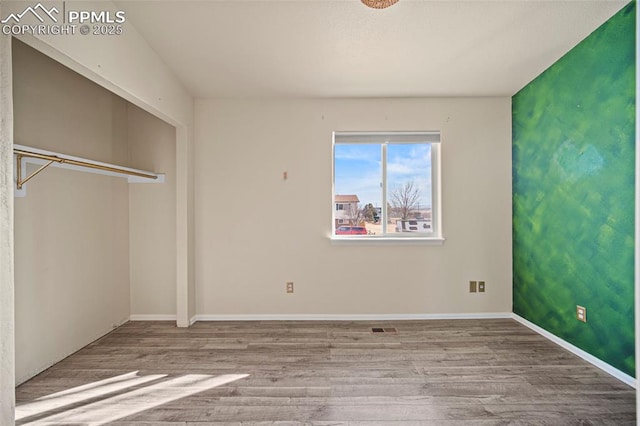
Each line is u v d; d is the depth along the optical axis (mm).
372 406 1957
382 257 3551
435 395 2066
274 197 3555
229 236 3559
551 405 1951
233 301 3561
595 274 2402
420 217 3635
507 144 3527
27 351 2293
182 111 3219
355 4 2014
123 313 3430
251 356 2648
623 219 2156
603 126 2289
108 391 2131
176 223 3447
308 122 3545
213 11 2080
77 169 2461
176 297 3543
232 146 3547
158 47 2521
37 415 1878
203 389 2152
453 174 3535
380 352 2709
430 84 3197
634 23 2027
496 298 3547
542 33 2348
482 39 2414
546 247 2957
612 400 1991
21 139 2281
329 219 3555
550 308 2922
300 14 2107
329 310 3559
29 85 2340
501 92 3408
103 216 3125
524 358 2574
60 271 2602
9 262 1280
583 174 2492
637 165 1475
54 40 1582
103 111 3127
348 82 3143
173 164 3525
